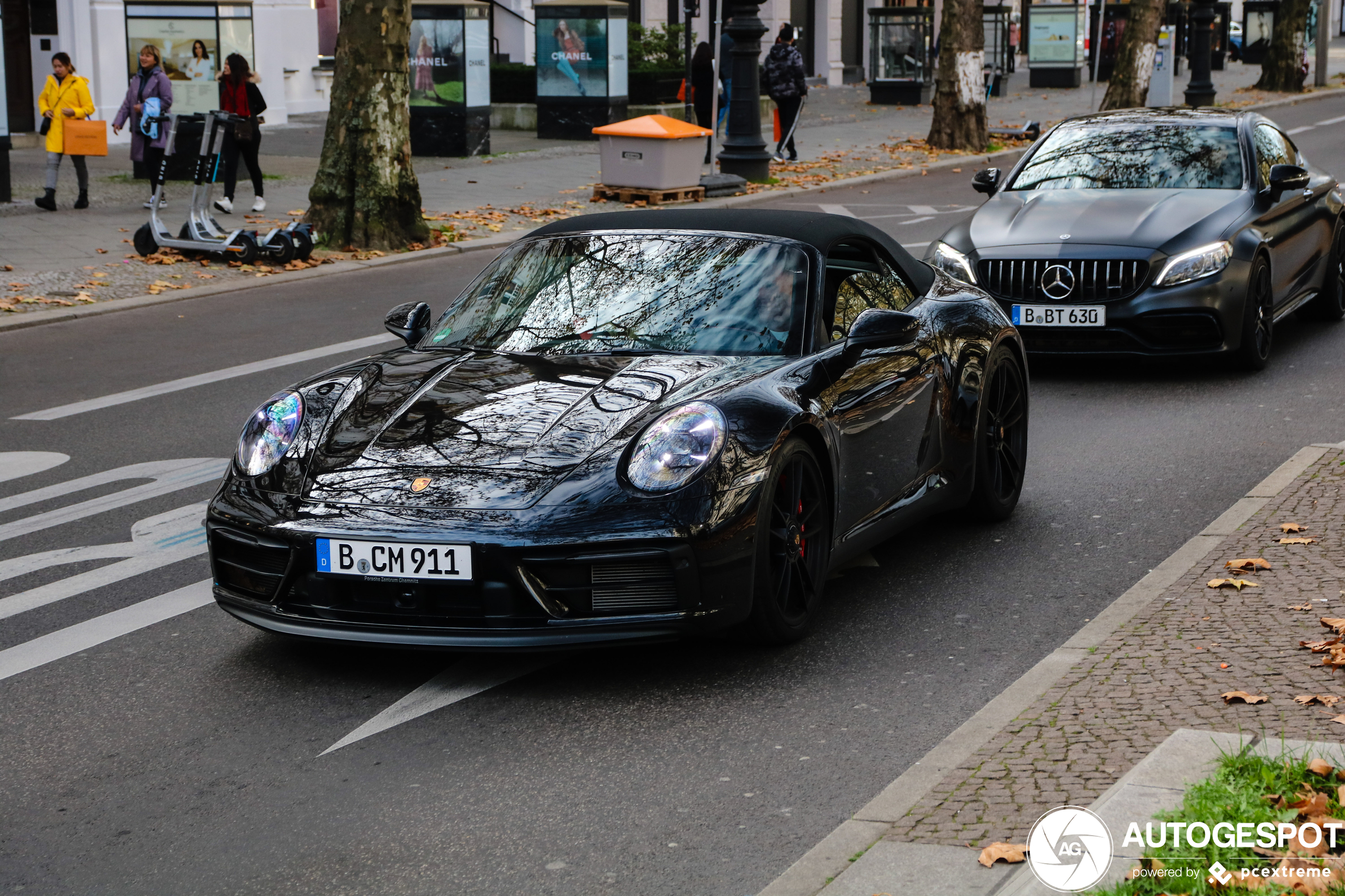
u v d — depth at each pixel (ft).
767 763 13.70
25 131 79.36
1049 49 130.52
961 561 19.75
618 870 11.78
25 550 21.12
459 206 59.88
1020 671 15.85
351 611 15.20
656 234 19.25
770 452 15.66
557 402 16.26
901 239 51.83
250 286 44.14
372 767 13.85
